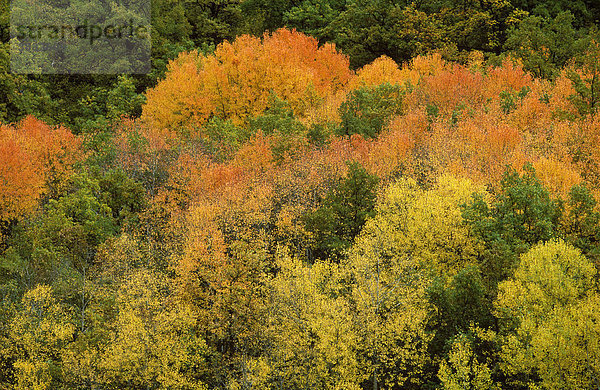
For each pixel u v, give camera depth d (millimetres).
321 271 50531
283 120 74062
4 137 68688
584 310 37469
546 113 66500
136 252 56750
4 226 62969
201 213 57469
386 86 80625
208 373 49375
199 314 51438
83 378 45375
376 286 47531
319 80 93188
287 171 63406
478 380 39125
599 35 90188
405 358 45500
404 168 64188
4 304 50406
